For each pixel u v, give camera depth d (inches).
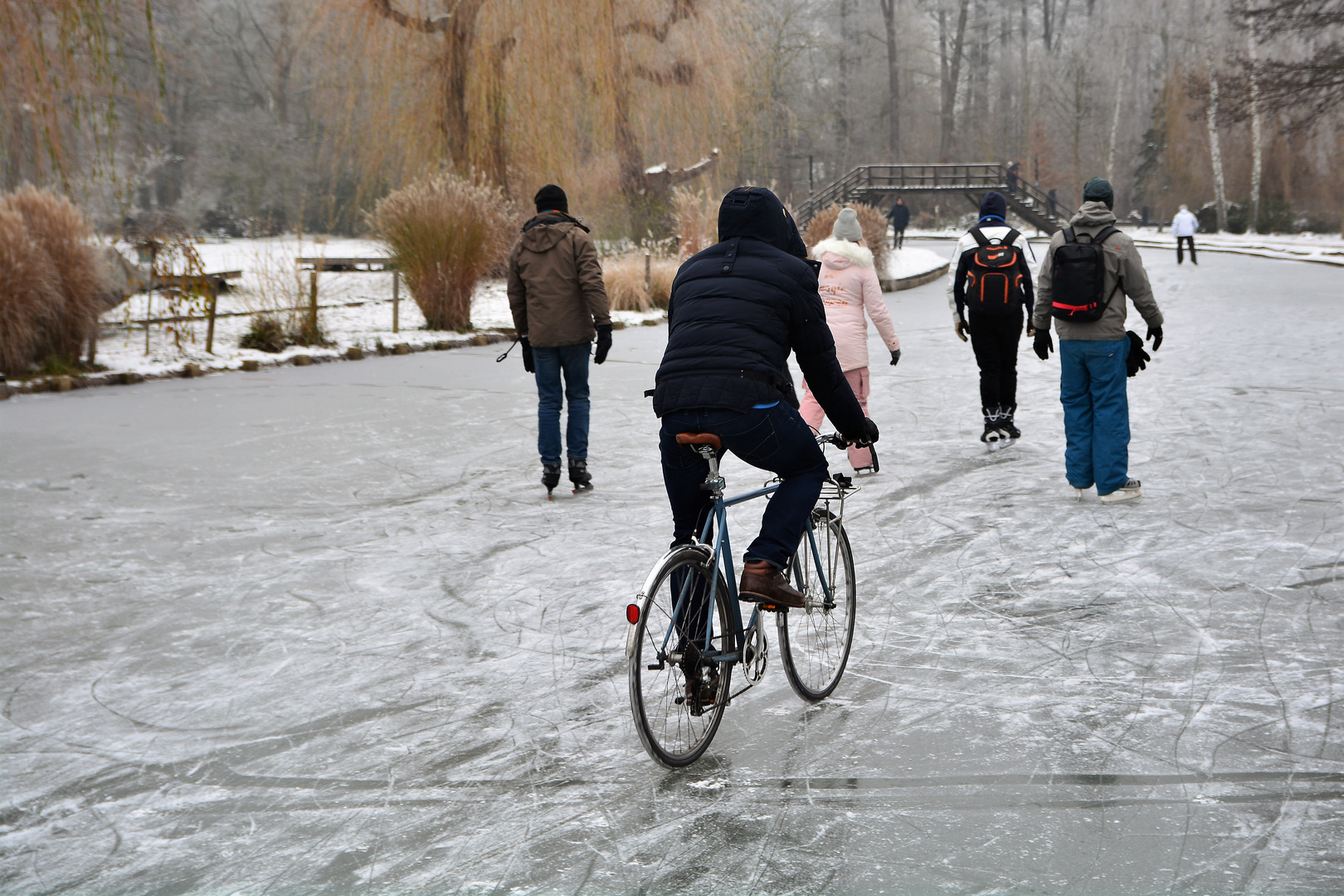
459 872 109.5
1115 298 249.8
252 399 428.1
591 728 144.5
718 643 136.6
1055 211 2020.2
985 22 3208.7
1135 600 189.2
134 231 581.0
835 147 2854.3
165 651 173.6
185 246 534.3
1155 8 2711.6
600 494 276.7
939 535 233.1
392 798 125.8
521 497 274.8
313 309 574.2
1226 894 102.3
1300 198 2215.8
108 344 549.3
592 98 849.5
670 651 131.1
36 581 208.5
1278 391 399.2
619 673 163.5
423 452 329.4
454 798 125.4
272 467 308.5
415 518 254.8
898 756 134.0
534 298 269.1
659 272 818.8
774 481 152.2
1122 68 2790.4
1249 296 826.2
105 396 436.5
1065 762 130.7
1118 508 250.4
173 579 209.9
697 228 919.0
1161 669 158.9
